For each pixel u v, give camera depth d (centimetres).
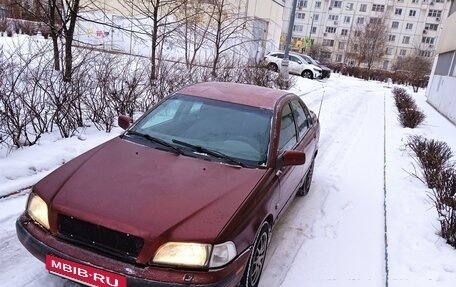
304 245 392
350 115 1220
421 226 453
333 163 688
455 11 1669
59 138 571
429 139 892
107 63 759
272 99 395
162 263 228
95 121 644
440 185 529
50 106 575
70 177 276
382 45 5134
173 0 1216
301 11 6912
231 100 379
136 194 257
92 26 1633
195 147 328
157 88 773
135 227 230
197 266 230
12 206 385
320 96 1570
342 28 6788
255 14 2341
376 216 479
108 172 282
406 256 387
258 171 309
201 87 412
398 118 1198
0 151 485
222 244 236
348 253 387
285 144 368
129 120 378
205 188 273
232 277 242
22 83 632
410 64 4916
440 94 1642
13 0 1009
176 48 1516
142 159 305
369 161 719
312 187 558
